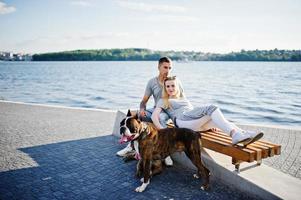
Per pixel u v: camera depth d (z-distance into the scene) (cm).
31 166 556
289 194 404
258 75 5197
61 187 469
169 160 556
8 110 1166
